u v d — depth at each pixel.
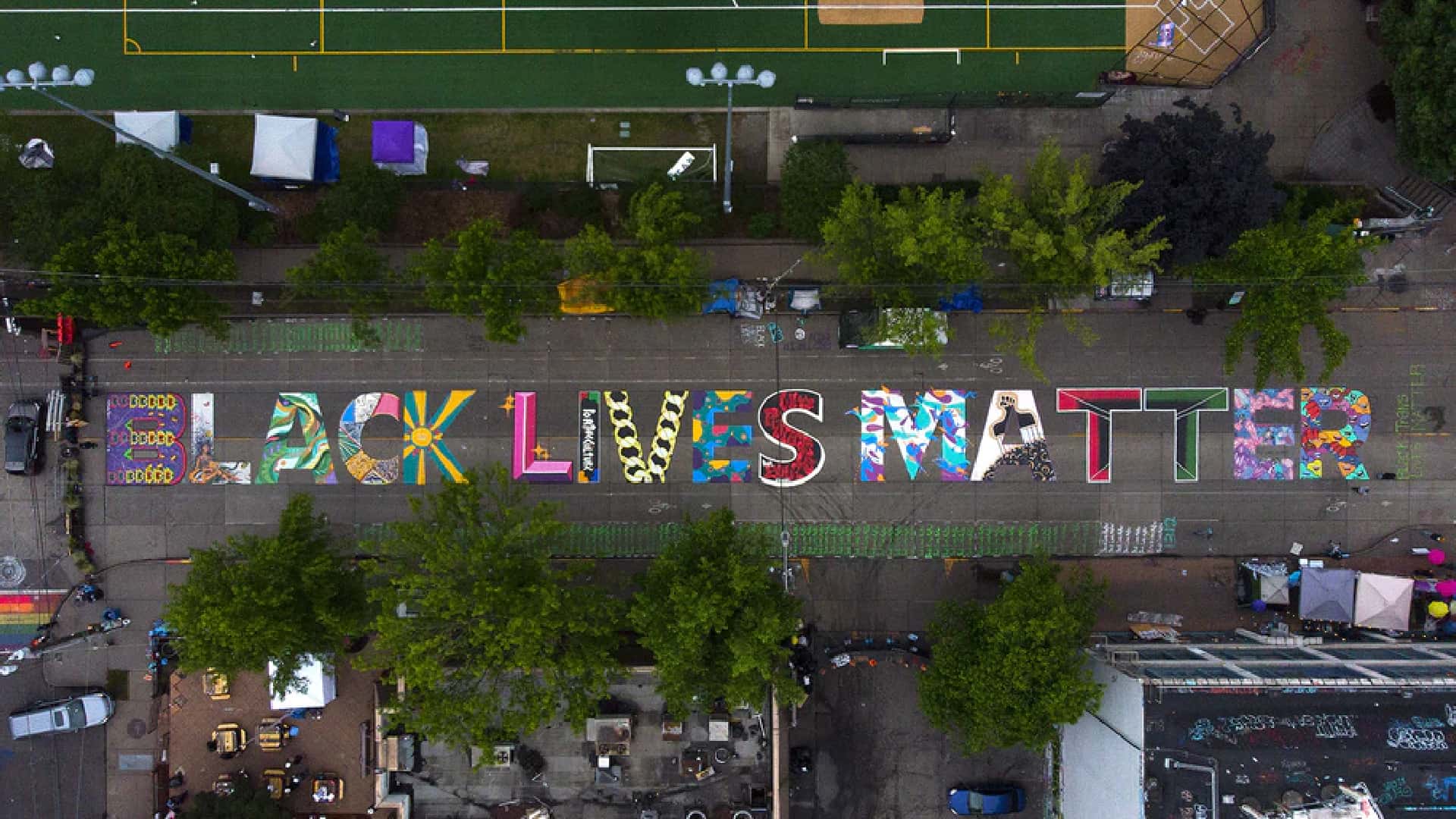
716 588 35.59
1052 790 41.62
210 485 43.03
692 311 39.84
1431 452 42.28
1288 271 36.06
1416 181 41.66
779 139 42.84
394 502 43.09
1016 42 43.12
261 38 43.16
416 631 35.16
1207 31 42.75
